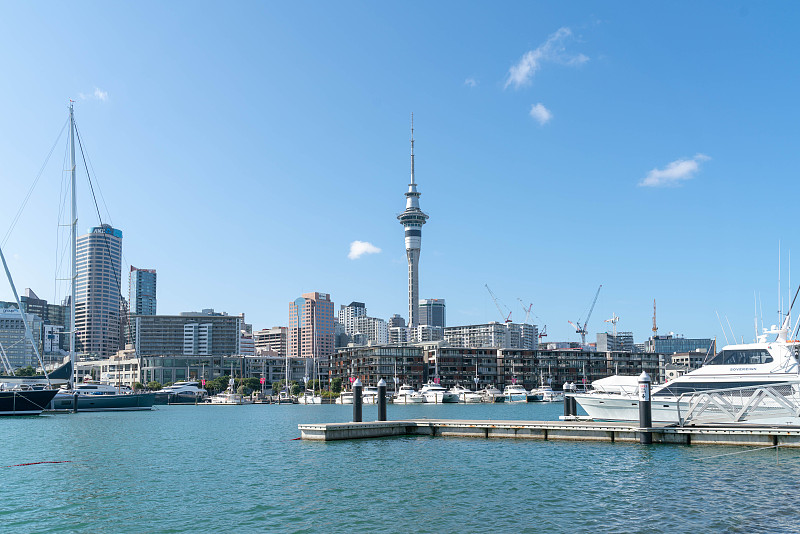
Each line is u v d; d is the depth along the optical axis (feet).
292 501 113.70
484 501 111.86
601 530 91.86
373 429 209.87
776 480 124.98
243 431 274.36
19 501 115.96
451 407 552.82
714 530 90.99
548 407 545.44
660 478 129.59
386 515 102.32
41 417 389.80
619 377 254.47
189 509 108.17
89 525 98.17
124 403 487.61
